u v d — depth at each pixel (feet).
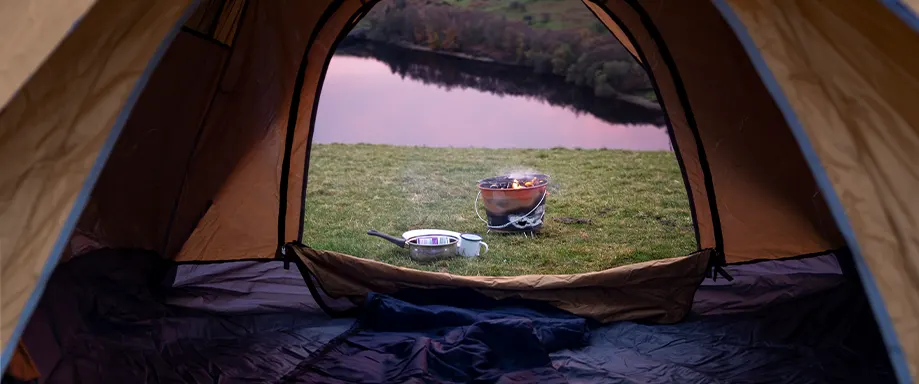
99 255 10.71
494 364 9.21
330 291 11.38
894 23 5.75
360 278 11.48
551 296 11.27
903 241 5.99
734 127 11.78
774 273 12.71
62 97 6.22
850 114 6.18
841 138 6.21
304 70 12.32
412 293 11.40
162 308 10.78
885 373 8.75
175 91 11.27
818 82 6.27
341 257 11.57
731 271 12.99
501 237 18.53
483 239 18.29
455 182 25.30
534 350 9.42
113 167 10.87
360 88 35.88
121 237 11.19
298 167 12.75
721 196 12.09
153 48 6.53
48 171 6.21
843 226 6.17
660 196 23.12
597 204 22.16
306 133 12.75
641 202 22.36
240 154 12.31
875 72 6.05
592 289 11.33
